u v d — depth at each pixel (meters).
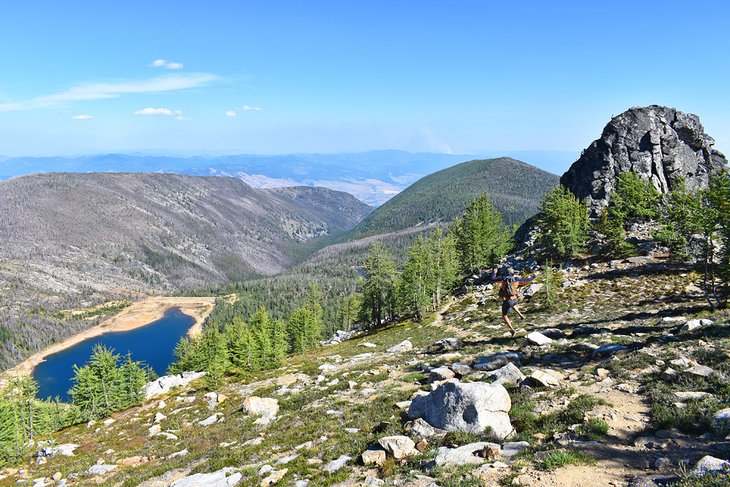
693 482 8.71
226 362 70.94
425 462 13.13
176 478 19.02
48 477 25.98
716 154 99.50
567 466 10.74
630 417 13.55
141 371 59.88
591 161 99.25
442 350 36.16
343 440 17.59
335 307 171.00
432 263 82.62
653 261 64.31
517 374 20.61
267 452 18.84
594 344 25.73
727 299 37.06
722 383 14.60
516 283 17.34
